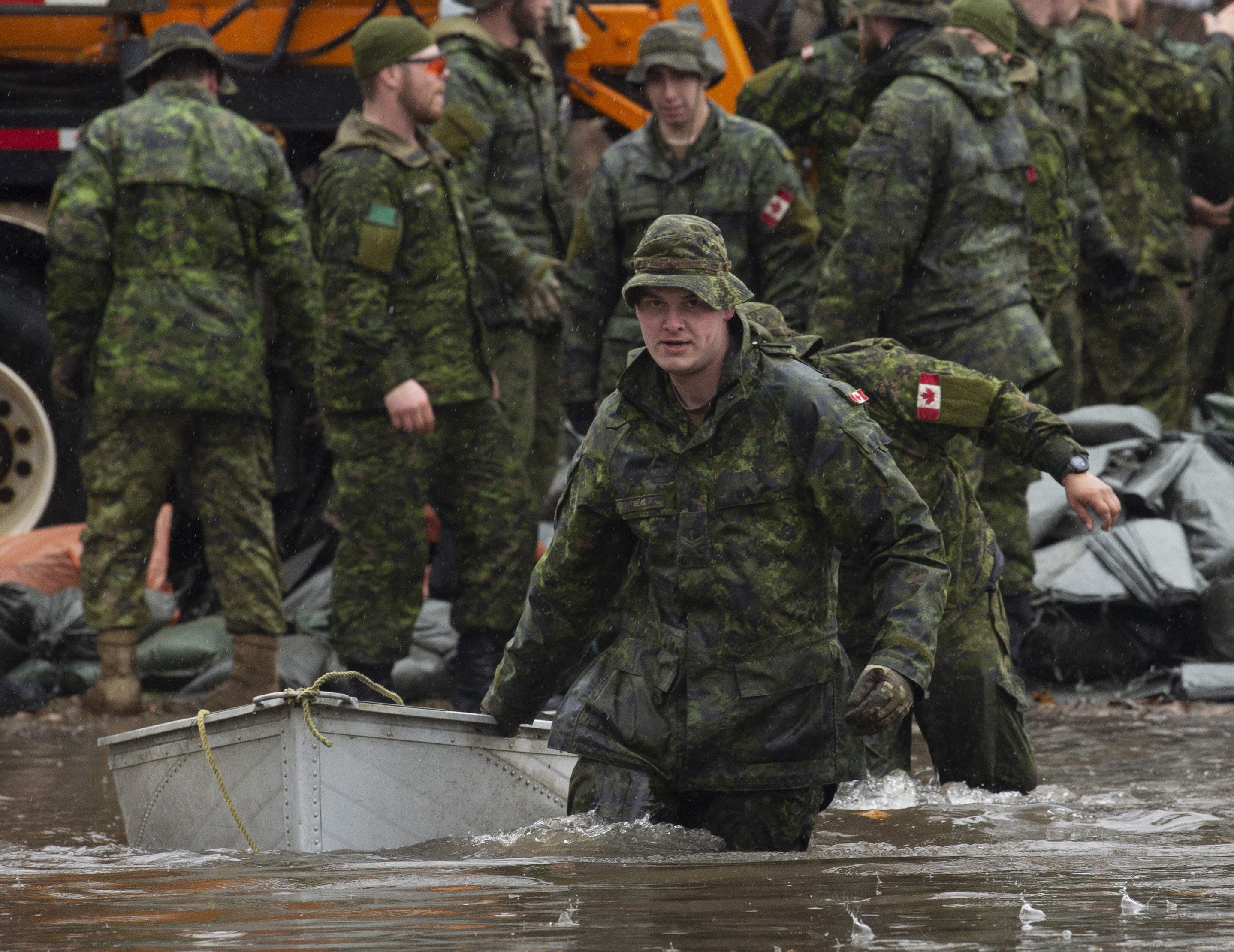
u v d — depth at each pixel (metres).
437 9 29.33
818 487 12.00
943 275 21.11
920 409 15.13
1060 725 23.42
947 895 9.41
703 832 12.23
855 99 26.47
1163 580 26.78
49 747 21.70
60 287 24.89
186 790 13.12
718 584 12.12
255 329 25.47
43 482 29.31
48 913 9.41
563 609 12.88
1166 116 33.78
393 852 12.18
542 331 25.75
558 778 13.82
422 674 26.53
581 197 38.16
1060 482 15.05
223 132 25.30
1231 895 9.30
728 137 24.44
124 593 25.19
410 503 23.03
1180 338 34.53
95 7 28.11
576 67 31.81
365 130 22.70
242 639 25.33
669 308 11.77
